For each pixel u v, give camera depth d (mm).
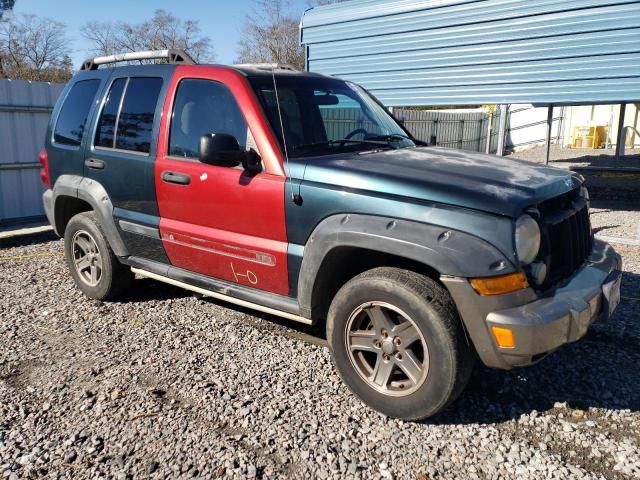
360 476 2672
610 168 15266
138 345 4125
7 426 3088
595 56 8312
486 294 2771
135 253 4609
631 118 22656
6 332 4402
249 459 2789
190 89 4102
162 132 4191
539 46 8805
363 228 3076
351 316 3197
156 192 4207
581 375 3648
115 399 3350
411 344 3041
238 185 3650
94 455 2828
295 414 3195
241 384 3529
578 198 3506
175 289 5402
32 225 8883
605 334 4223
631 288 5195
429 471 2703
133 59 4742
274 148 3553
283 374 3666
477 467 2740
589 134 23047
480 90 9578
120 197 4527
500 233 2809
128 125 4500
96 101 4824
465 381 2932
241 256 3730
